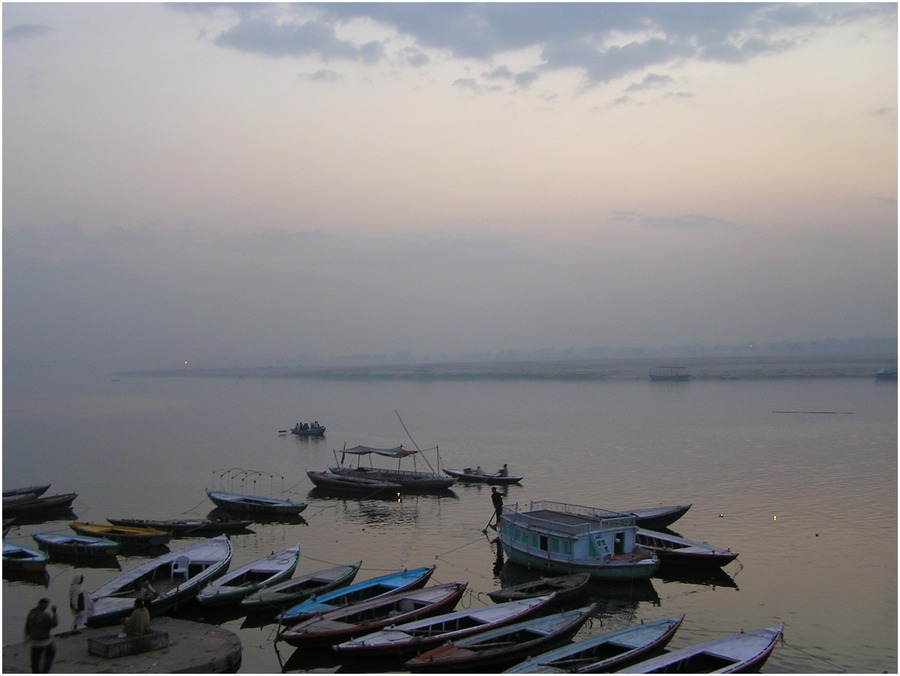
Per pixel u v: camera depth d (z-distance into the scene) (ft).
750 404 615.98
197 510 237.25
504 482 273.95
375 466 330.75
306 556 180.45
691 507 226.17
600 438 401.08
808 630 130.21
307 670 114.21
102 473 311.88
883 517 211.00
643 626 119.55
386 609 129.80
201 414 634.84
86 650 106.93
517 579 160.66
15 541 198.18
